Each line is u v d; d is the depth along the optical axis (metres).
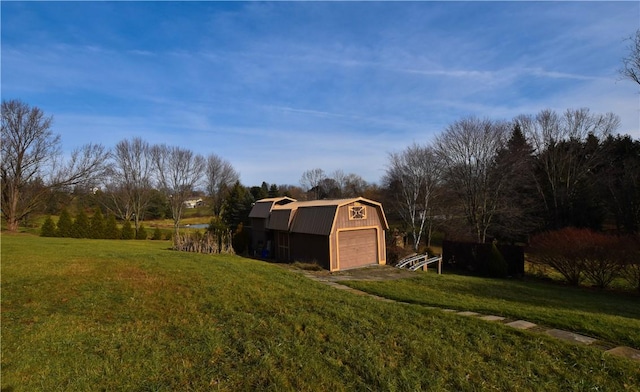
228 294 8.38
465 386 4.13
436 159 30.78
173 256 15.43
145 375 4.48
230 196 42.09
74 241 23.47
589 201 29.09
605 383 4.19
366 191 52.25
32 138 32.75
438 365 4.62
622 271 14.91
